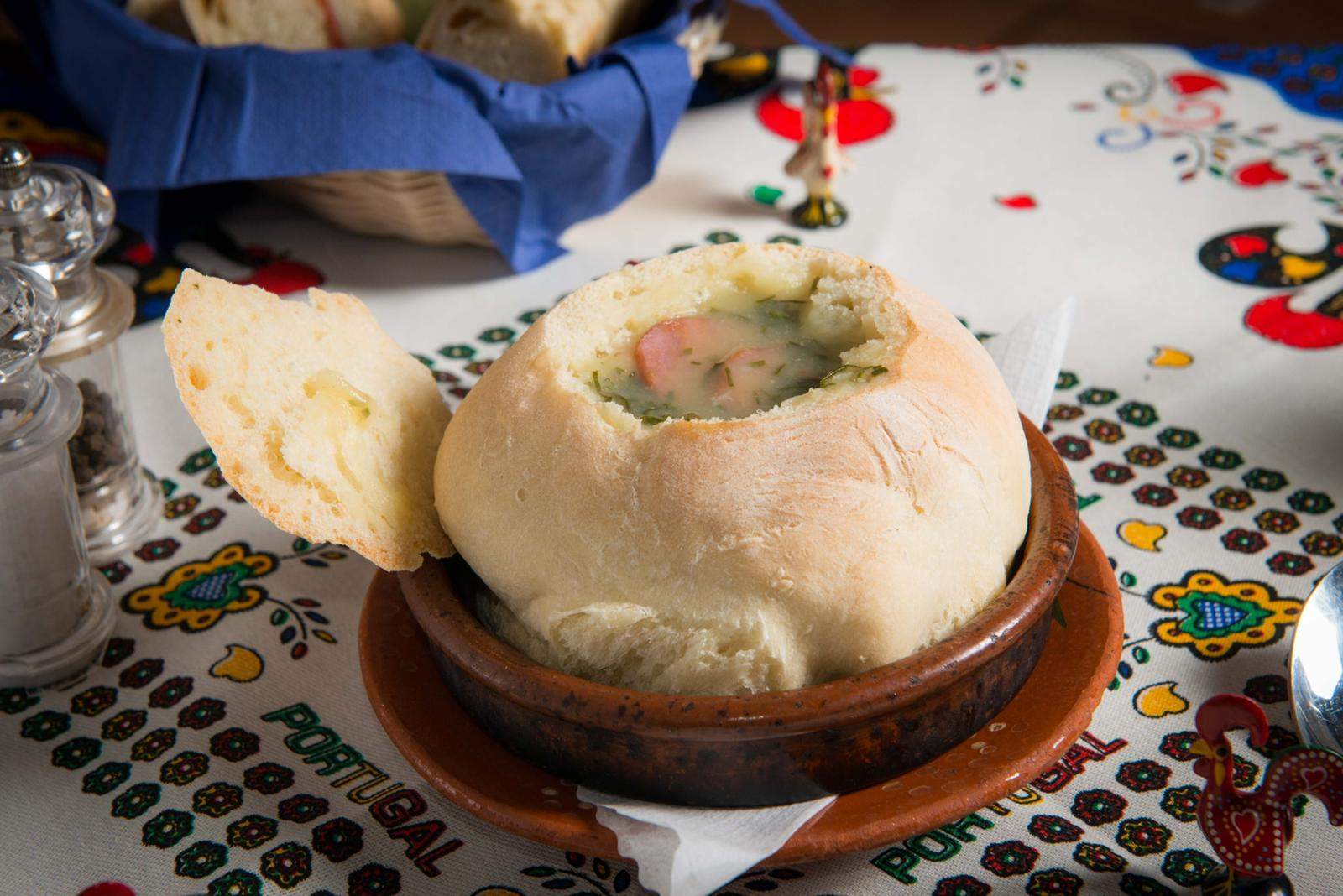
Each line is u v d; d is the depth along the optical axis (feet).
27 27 2.79
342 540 1.60
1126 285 2.32
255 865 1.59
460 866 1.59
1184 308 2.27
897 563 1.51
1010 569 1.61
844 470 1.52
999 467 1.58
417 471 1.71
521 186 2.34
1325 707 1.60
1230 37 3.85
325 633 1.84
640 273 1.73
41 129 2.74
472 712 1.59
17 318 1.65
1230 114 2.71
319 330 1.72
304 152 2.24
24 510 1.72
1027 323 1.94
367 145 2.23
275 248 2.50
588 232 2.51
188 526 2.00
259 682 1.78
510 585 1.58
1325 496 1.94
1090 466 2.01
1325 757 1.47
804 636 1.50
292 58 2.27
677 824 1.48
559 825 1.49
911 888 1.55
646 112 2.39
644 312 1.72
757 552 1.50
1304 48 2.88
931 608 1.53
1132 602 1.82
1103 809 1.61
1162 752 1.66
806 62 2.94
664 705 1.46
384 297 2.38
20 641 1.78
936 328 1.64
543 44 2.42
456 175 2.30
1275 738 1.66
